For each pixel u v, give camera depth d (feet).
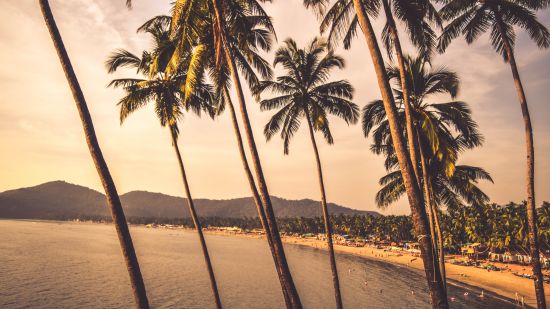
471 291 165.99
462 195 81.46
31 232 646.74
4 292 165.37
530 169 54.70
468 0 59.52
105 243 492.54
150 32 67.05
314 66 73.26
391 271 258.57
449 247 301.63
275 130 75.51
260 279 233.96
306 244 566.77
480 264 243.19
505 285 176.86
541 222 207.10
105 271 244.22
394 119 30.66
